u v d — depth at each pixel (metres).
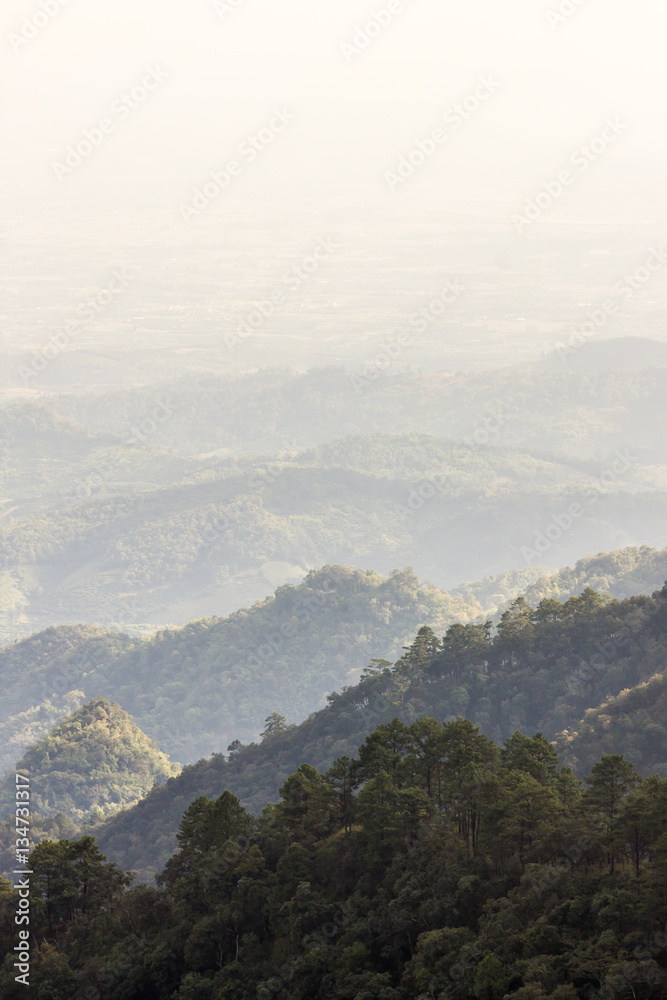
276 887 111.56
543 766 115.88
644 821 94.44
